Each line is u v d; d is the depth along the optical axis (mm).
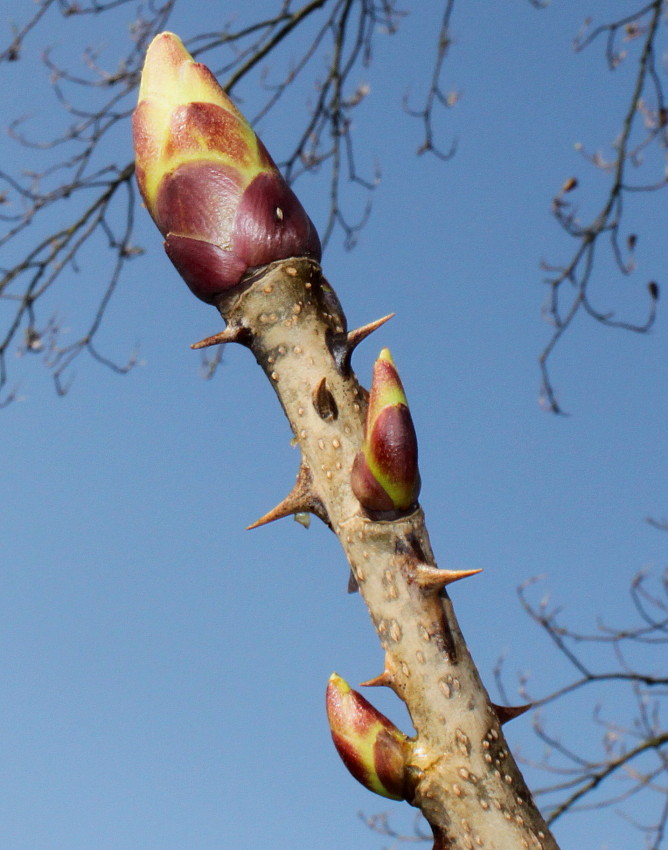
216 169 341
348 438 333
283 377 337
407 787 324
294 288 339
